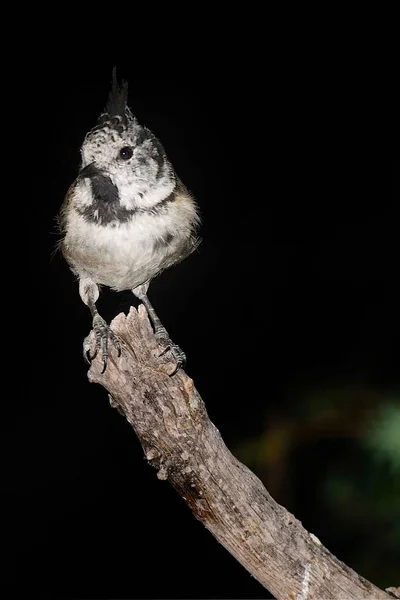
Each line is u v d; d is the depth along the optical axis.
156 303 13.36
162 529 11.24
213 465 5.50
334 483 9.93
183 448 5.48
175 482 5.59
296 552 5.63
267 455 10.27
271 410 10.78
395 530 9.56
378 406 10.30
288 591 5.69
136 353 5.44
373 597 5.70
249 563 5.68
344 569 5.74
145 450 5.60
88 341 6.55
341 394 10.64
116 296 8.31
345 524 9.73
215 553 10.91
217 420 11.51
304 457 10.30
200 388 12.18
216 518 5.60
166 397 5.42
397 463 9.42
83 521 11.49
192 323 13.20
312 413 10.52
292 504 10.09
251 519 5.56
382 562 9.45
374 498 9.74
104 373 5.50
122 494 11.66
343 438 10.28
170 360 5.46
